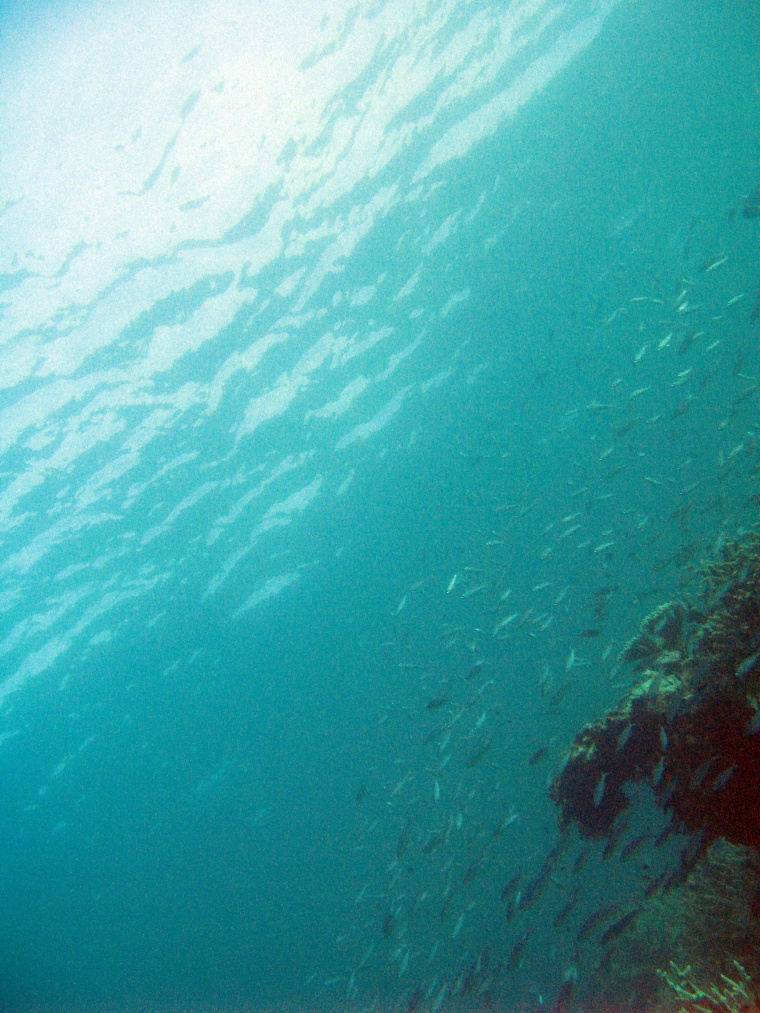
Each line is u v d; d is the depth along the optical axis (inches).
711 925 242.4
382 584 869.2
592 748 230.8
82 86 382.3
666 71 585.6
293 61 422.9
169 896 1091.9
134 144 417.4
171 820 1028.5
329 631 899.4
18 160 393.1
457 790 517.3
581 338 710.5
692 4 529.7
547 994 475.5
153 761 948.0
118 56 380.2
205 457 629.3
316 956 979.3
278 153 462.9
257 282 526.6
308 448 695.7
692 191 713.6
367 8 416.5
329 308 585.0
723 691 188.4
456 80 490.0
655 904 334.6
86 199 425.1
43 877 1041.5
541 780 602.9
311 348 606.9
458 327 686.5
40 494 559.8
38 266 435.5
